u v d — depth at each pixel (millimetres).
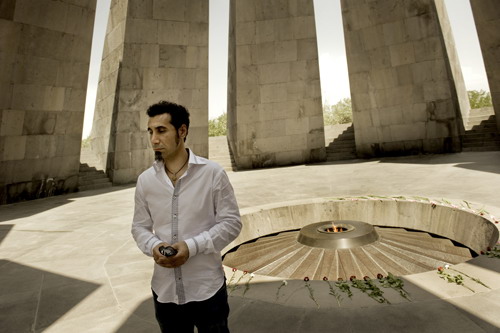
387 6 13289
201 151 14484
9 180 9352
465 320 2068
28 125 9680
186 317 1431
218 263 1438
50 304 2889
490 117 14367
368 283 2635
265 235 6180
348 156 15211
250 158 15148
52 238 5297
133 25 12953
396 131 13797
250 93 15008
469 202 5238
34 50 9445
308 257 4586
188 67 14102
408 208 5781
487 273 2641
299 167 13781
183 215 1387
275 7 14812
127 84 13008
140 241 1423
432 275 2691
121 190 11188
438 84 12664
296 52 14875
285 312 2342
